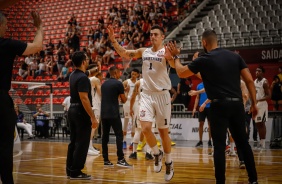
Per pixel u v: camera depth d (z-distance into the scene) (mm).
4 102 3855
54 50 23906
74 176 5938
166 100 5480
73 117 5898
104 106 7270
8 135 3900
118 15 22250
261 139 10648
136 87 8359
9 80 3934
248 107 10914
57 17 26688
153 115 5527
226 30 18234
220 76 4586
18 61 24125
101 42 20719
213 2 20562
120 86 7242
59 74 21375
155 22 19906
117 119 7262
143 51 5676
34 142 14359
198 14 20078
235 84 4621
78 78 5816
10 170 3900
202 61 4645
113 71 7289
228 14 18906
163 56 5414
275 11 17859
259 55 15398
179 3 20125
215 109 4570
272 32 16812
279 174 6160
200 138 11602
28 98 21016
